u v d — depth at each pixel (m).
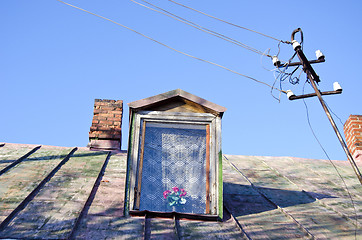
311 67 8.63
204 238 5.99
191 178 7.11
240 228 6.31
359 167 10.31
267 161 10.26
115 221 6.30
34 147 9.45
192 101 7.64
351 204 7.54
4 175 7.53
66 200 6.77
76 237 5.71
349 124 11.69
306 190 8.27
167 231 6.14
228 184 8.27
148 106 7.67
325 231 6.37
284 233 6.28
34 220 6.02
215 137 7.43
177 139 7.47
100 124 10.39
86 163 8.70
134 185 6.89
